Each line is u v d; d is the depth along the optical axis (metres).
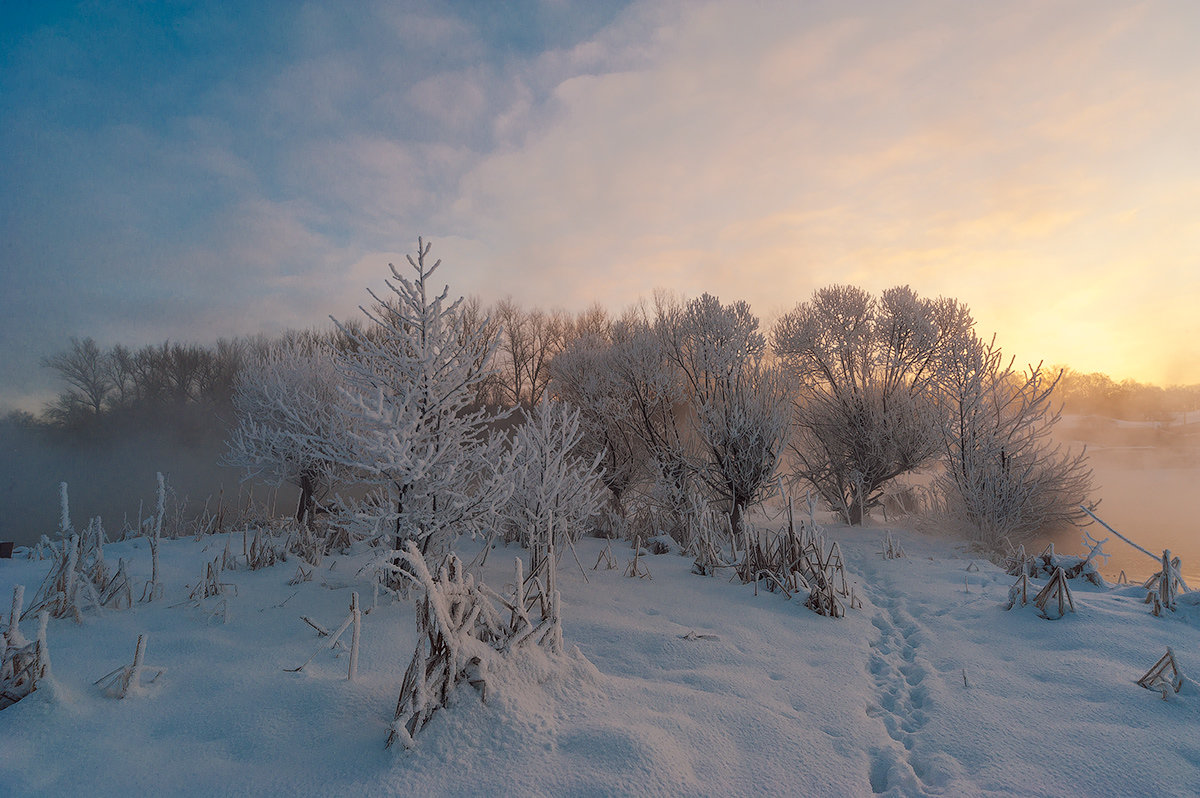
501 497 5.01
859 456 11.23
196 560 6.34
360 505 5.09
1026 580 4.90
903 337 11.12
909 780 2.59
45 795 2.26
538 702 2.87
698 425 9.30
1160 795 2.43
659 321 10.28
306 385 9.12
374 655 3.65
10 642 2.95
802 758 2.71
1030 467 8.78
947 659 4.04
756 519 11.30
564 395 11.20
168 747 2.62
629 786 2.33
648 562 6.90
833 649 4.22
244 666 3.43
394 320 5.17
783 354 12.27
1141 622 4.38
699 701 3.16
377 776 2.38
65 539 4.49
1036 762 2.70
